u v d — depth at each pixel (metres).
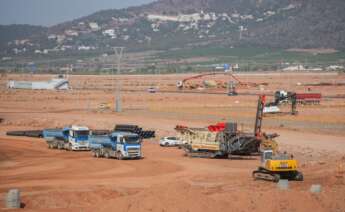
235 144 82.81
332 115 141.12
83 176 65.94
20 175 66.56
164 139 97.31
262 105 91.06
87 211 45.44
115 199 46.31
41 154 85.88
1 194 54.59
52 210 47.09
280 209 45.47
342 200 48.38
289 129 111.94
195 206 43.66
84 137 90.88
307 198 47.38
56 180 63.06
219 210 43.88
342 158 77.31
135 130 104.06
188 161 79.06
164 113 147.00
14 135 110.06
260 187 56.19
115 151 80.62
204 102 187.25
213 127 89.25
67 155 85.00
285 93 164.25
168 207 43.22
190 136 85.56
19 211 47.09
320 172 66.25
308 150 87.25
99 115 142.12
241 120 128.38
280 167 60.12
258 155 85.88
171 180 63.03
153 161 78.69
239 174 67.12
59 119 131.75
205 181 61.78
